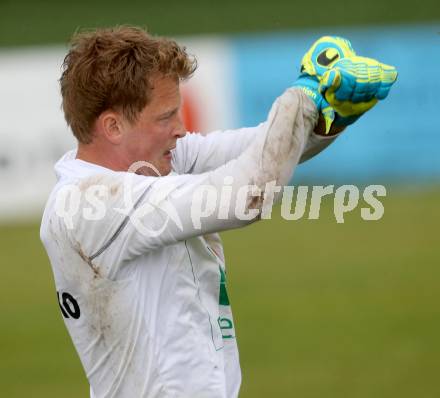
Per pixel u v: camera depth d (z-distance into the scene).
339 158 45.56
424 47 45.66
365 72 9.64
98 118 10.84
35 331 31.03
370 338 28.58
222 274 11.63
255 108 46.09
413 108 45.59
